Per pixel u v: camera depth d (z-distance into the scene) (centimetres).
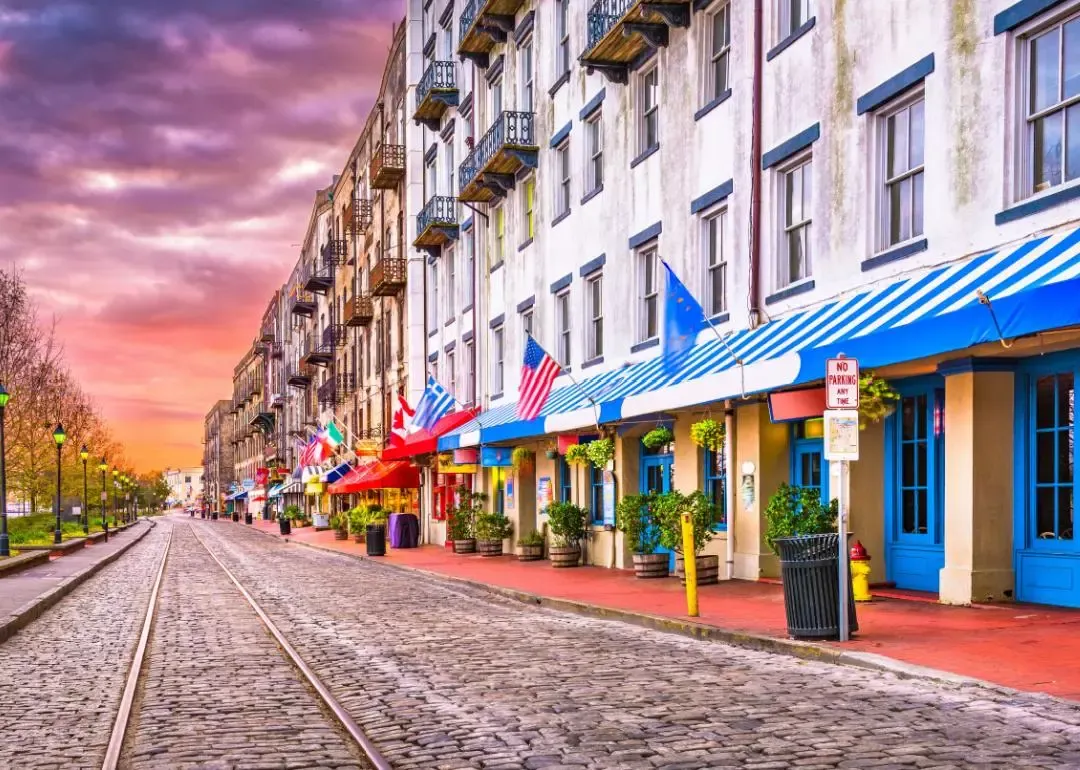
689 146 1998
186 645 1269
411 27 4344
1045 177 1195
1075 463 1205
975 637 1034
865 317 1289
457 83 3722
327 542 4606
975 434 1274
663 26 2089
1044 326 940
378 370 5081
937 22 1340
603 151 2411
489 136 3008
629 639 1212
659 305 2120
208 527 8644
